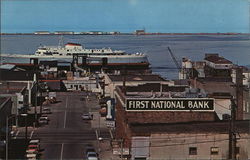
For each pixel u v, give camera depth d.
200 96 65.06
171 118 58.06
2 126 69.44
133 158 50.00
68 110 105.31
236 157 49.66
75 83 147.88
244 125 53.44
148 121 57.81
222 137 49.78
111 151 63.12
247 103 64.12
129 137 52.81
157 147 49.97
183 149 49.81
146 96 65.38
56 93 137.62
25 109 92.31
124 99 61.09
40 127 84.50
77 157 60.28
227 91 74.25
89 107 110.00
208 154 49.84
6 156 57.41
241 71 74.19
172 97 63.44
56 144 69.06
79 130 81.25
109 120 86.94
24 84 116.00
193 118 58.19
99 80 144.50
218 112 64.88
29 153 61.19
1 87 105.88
